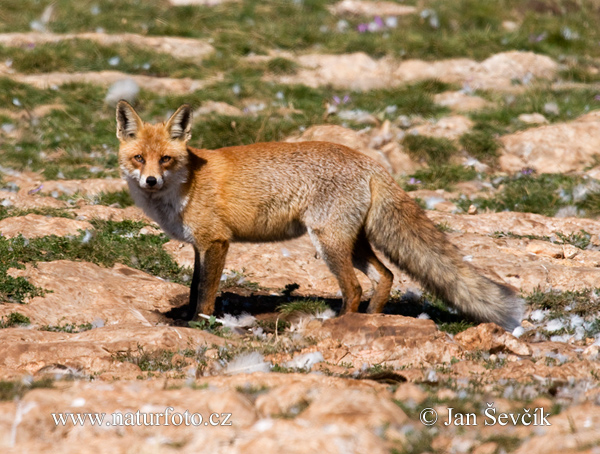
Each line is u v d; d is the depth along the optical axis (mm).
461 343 10016
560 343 10367
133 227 15430
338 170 11727
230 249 15195
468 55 30859
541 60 30594
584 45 33531
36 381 7680
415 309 12789
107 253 13766
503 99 26281
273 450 5387
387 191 11891
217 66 28438
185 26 32281
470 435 6199
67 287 12070
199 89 25672
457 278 11664
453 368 8945
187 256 14633
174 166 11281
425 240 11773
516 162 21297
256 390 7152
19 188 18078
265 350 9922
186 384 7406
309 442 5477
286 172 11734
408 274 12055
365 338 10016
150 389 7039
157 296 12688
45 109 23156
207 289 11672
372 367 9211
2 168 19625
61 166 20047
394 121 23359
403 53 30484
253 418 6277
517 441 6039
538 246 15180
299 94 26016
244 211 11734
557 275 13711
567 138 21562
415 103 24516
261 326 11586
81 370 8891
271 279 13977
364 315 10422
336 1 37500
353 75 29188
